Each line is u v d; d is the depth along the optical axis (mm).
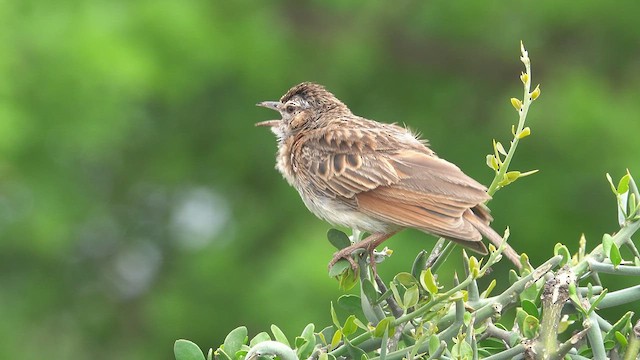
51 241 15812
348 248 5605
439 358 4500
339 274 5633
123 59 14438
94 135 14820
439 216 6504
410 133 7547
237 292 16438
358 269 5473
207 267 16594
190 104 17359
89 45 14477
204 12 15578
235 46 16031
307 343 4684
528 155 16078
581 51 17156
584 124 15484
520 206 15828
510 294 4703
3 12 14703
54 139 14828
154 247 18078
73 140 14781
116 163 17781
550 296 4434
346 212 7145
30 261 17359
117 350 17688
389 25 17578
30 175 15742
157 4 14984
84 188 16797
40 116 14742
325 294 13898
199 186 18172
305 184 7434
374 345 4777
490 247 4941
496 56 17594
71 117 14734
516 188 15961
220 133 17781
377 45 17391
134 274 17969
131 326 17812
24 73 14594
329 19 17734
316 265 14125
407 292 4703
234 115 17625
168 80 15055
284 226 17031
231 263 16625
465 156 17062
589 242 15758
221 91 17453
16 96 14531
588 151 15609
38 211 15758
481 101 17750
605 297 4668
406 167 6852
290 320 13797
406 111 17688
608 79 16875
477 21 16703
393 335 4723
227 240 17000
